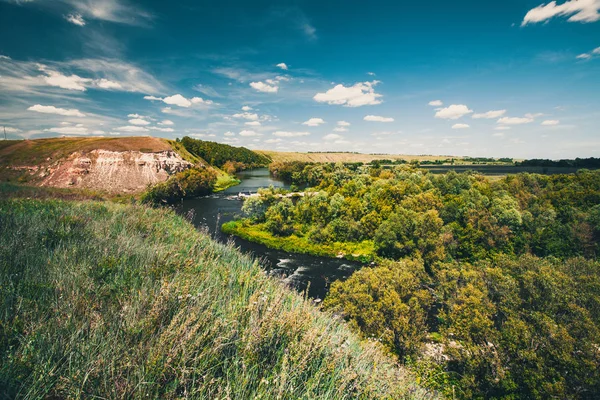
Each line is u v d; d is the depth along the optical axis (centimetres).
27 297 400
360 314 2031
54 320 358
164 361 328
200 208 6662
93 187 8144
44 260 543
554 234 4372
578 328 1762
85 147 9431
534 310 1998
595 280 2227
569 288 2088
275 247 4534
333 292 2342
